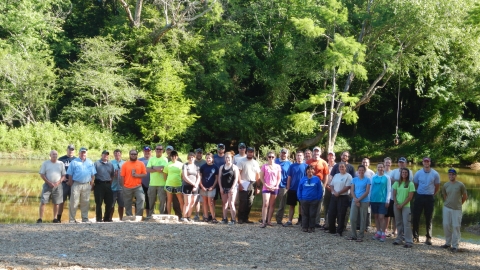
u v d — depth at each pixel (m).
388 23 32.78
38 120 39.44
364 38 34.88
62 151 35.94
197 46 40.72
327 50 32.97
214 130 41.06
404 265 10.57
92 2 50.47
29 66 38.28
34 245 10.52
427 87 43.50
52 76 38.84
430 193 12.90
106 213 14.39
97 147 37.47
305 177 13.32
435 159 41.28
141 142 39.56
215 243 11.34
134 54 40.56
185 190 14.11
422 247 12.49
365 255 11.16
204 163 14.77
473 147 41.19
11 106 37.72
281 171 14.52
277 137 40.25
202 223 13.78
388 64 33.22
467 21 32.78
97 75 37.91
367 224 14.50
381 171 12.90
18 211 16.61
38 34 44.22
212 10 40.75
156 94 38.59
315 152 14.05
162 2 40.50
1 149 35.03
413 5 31.16
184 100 38.25
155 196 14.59
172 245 11.00
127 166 14.20
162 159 14.64
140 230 12.15
